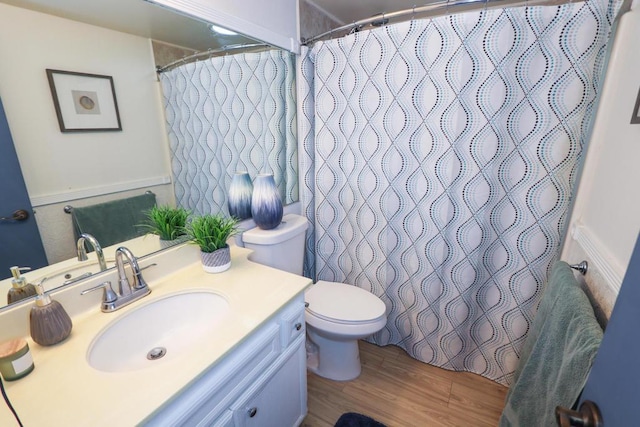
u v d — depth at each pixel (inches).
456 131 54.5
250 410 36.9
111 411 24.3
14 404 24.9
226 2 48.3
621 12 40.1
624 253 31.3
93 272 39.2
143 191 44.9
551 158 49.8
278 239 58.0
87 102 37.6
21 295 33.2
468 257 59.4
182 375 27.9
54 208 35.8
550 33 45.7
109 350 34.5
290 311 42.7
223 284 44.3
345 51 61.6
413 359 71.2
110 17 38.0
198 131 52.0
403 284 68.7
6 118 31.4
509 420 41.2
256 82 60.6
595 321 28.9
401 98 57.9
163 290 42.5
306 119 70.5
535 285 55.9
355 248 72.7
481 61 50.0
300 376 47.9
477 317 63.3
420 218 62.2
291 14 63.8
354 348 64.9
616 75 41.0
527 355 44.2
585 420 20.7
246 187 60.4
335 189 71.4
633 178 31.8
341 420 55.6
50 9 33.0
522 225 54.4
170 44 45.4
